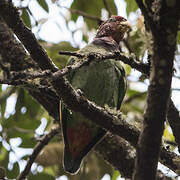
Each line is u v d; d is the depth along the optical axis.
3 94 11.65
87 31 12.09
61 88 6.48
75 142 9.66
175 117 8.12
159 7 5.20
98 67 9.67
